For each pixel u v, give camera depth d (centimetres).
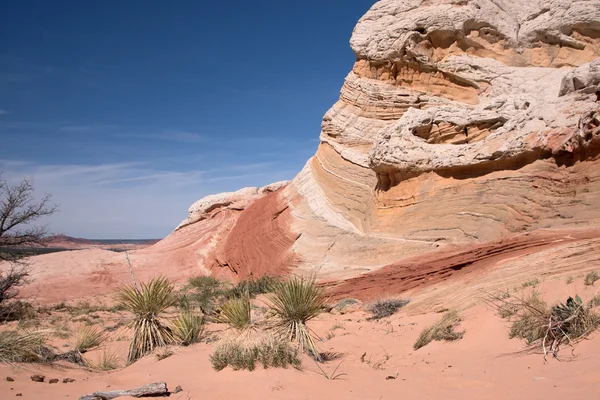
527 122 2080
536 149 1962
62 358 878
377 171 2527
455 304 1263
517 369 641
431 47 2877
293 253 2745
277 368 669
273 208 3397
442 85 2855
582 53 2652
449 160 2202
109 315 1980
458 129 2359
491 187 2075
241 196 4406
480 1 2828
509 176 2042
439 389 602
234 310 850
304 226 2953
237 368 668
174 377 672
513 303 921
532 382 572
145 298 980
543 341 668
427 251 2084
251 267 3025
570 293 889
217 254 3606
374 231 2488
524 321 780
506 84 2583
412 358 831
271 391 571
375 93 3006
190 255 3847
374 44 3016
